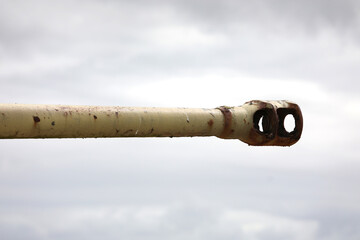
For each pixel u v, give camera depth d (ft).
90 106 27.45
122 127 27.84
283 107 32.63
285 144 33.01
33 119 25.68
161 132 29.12
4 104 25.61
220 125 31.04
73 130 26.71
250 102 32.68
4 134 25.39
